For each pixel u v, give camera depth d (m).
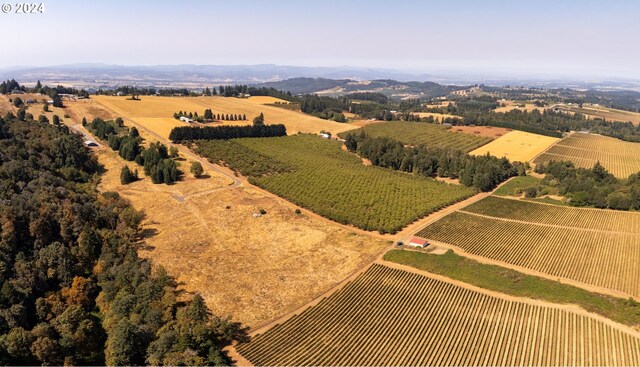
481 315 78.94
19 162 127.31
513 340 71.62
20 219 94.75
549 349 69.19
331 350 69.38
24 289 80.38
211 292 87.38
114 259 92.12
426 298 84.75
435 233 117.50
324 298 85.31
